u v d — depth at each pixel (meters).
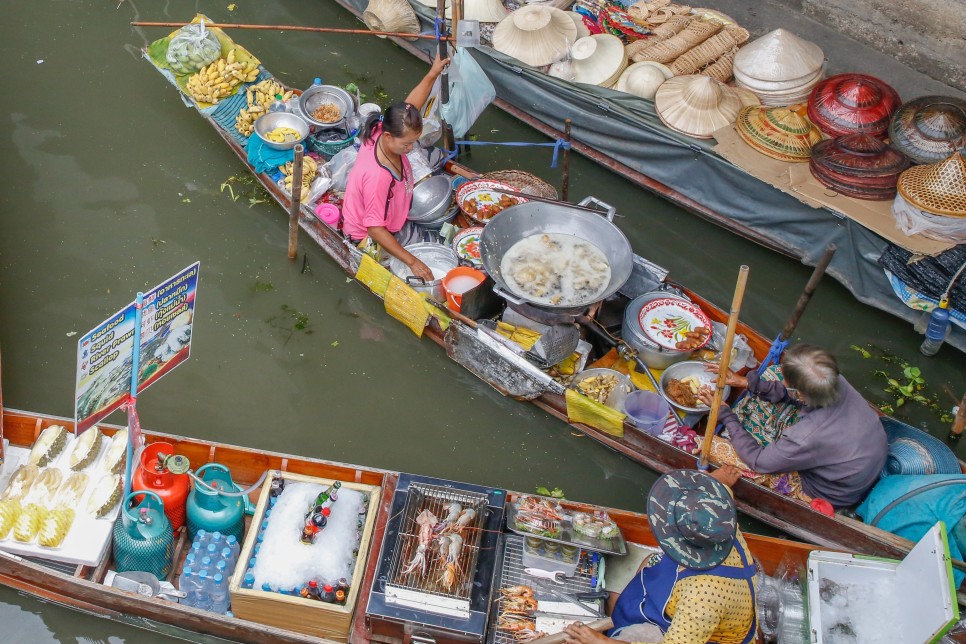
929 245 6.00
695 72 7.45
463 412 5.87
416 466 5.60
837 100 6.65
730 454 5.29
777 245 6.76
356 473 4.95
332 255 6.49
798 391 4.75
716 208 6.91
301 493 4.82
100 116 7.55
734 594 3.69
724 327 5.92
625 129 7.04
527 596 4.55
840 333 6.48
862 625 4.34
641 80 7.16
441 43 6.70
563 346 5.60
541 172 7.45
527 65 7.39
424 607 4.37
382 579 4.46
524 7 7.55
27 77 7.85
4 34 8.23
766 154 6.59
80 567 4.54
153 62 7.34
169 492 4.67
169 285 4.31
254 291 6.43
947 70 8.02
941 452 5.14
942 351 6.35
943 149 6.33
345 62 8.23
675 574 3.99
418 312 5.96
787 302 6.66
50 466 4.89
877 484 5.07
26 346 5.99
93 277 6.42
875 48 8.36
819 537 5.02
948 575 3.96
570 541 4.67
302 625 4.52
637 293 6.10
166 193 7.00
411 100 6.46
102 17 8.50
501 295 5.65
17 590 4.70
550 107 7.42
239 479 5.12
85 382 4.12
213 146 7.36
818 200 6.28
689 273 6.83
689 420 5.53
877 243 6.19
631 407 5.57
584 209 6.04
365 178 5.83
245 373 5.98
